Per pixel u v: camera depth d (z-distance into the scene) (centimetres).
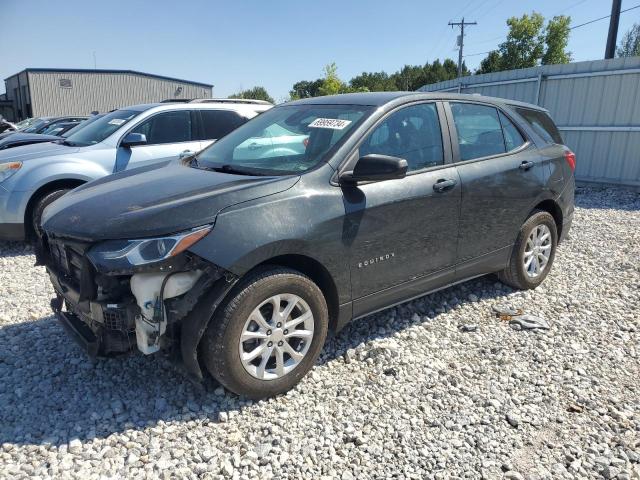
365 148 356
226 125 783
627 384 346
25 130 1875
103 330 295
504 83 1274
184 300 283
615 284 522
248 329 306
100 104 4306
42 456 268
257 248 293
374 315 436
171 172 378
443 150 403
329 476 262
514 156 458
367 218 344
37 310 447
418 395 330
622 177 1092
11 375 343
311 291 322
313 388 334
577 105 1142
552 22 4297
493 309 454
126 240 281
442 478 262
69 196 360
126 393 324
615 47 1845
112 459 268
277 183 318
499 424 304
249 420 301
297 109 426
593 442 290
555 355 380
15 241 686
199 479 258
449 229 399
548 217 492
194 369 295
